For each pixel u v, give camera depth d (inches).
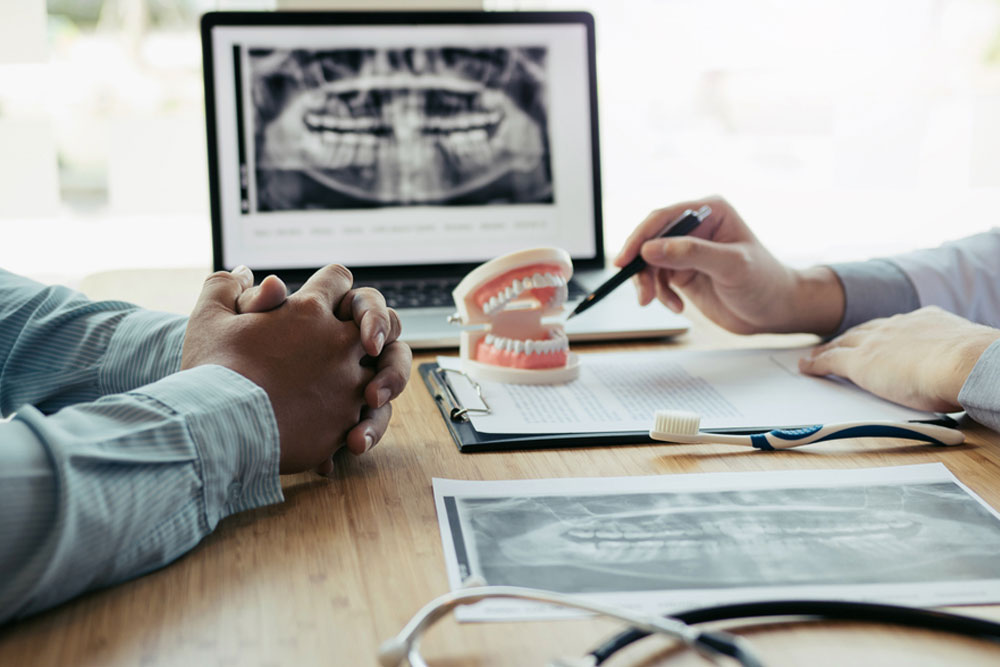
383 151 45.6
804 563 19.8
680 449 26.6
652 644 16.9
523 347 32.2
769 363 34.7
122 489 19.2
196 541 20.7
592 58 47.3
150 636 17.3
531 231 46.9
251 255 44.5
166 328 27.7
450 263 46.1
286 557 20.3
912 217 79.9
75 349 28.5
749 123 93.4
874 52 84.8
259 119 44.6
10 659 16.5
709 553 20.2
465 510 22.4
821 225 80.5
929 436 26.6
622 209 92.4
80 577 18.3
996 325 38.0
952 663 16.3
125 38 93.7
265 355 23.9
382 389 25.3
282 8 56.2
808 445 26.9
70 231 71.8
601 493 23.3
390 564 20.0
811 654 16.5
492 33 46.7
